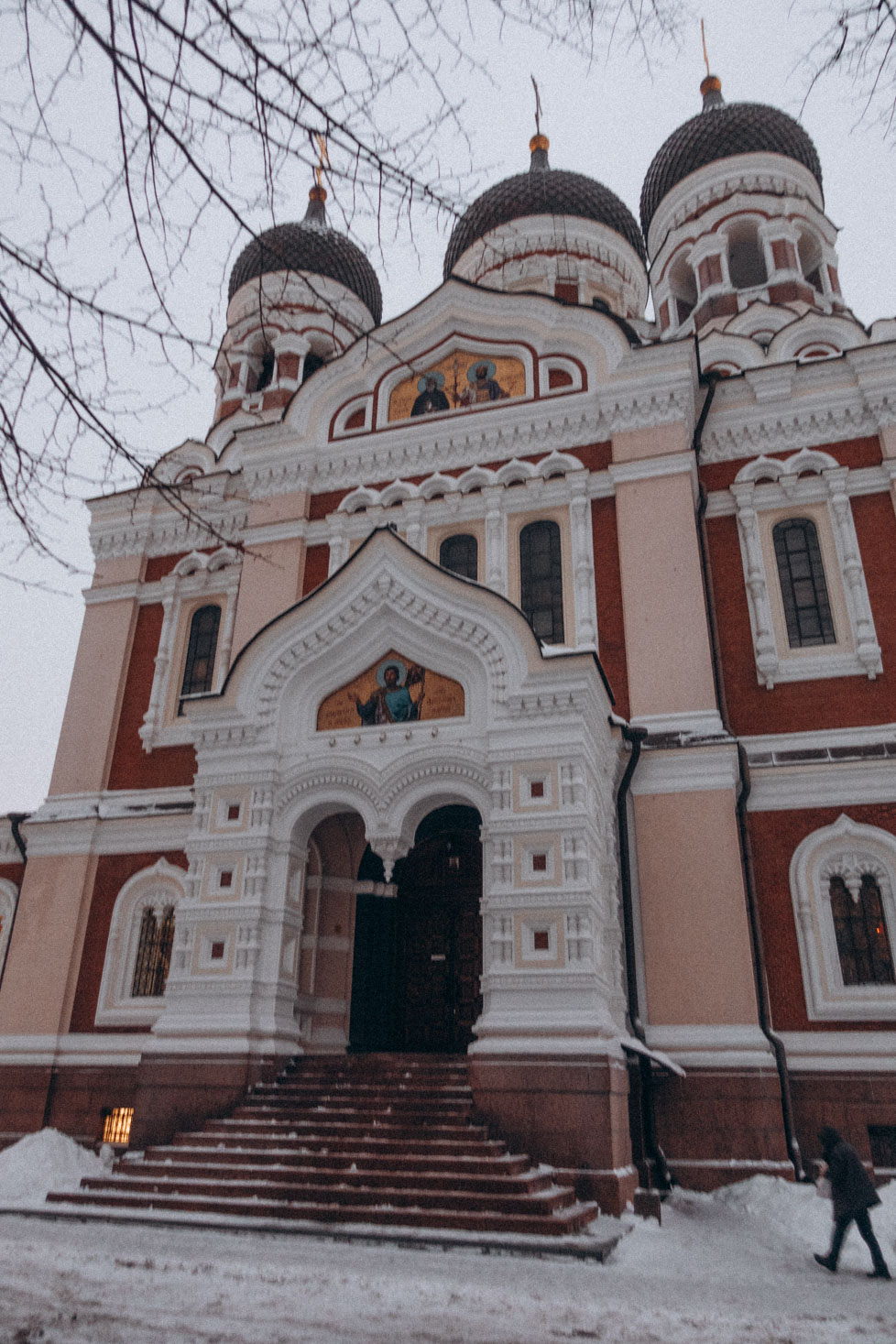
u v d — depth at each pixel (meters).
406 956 17.19
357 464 19.44
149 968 17.05
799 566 16.94
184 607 20.44
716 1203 12.25
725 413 18.16
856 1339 6.45
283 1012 13.76
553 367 19.20
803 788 15.11
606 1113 11.08
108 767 19.17
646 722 15.64
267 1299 6.82
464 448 18.84
